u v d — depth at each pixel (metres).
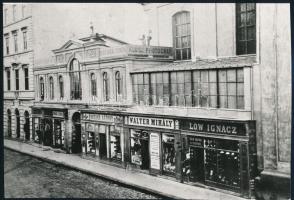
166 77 20.28
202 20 20.77
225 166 16.97
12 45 35.91
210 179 17.69
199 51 21.09
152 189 17.52
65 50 28.62
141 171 21.41
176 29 23.38
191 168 18.47
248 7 18.81
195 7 21.16
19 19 34.47
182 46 23.06
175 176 19.22
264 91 15.69
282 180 15.07
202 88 18.31
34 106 32.69
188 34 22.53
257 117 16.03
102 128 24.56
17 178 21.41
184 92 19.30
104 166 23.31
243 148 16.03
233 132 16.36
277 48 15.27
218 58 19.89
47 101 31.14
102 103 24.81
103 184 19.42
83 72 26.80
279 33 15.19
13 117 36.44
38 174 22.17
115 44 28.88
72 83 28.39
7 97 37.16
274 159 15.45
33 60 32.84
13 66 35.84
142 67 23.02
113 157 23.64
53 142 30.56
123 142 22.67
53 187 19.08
